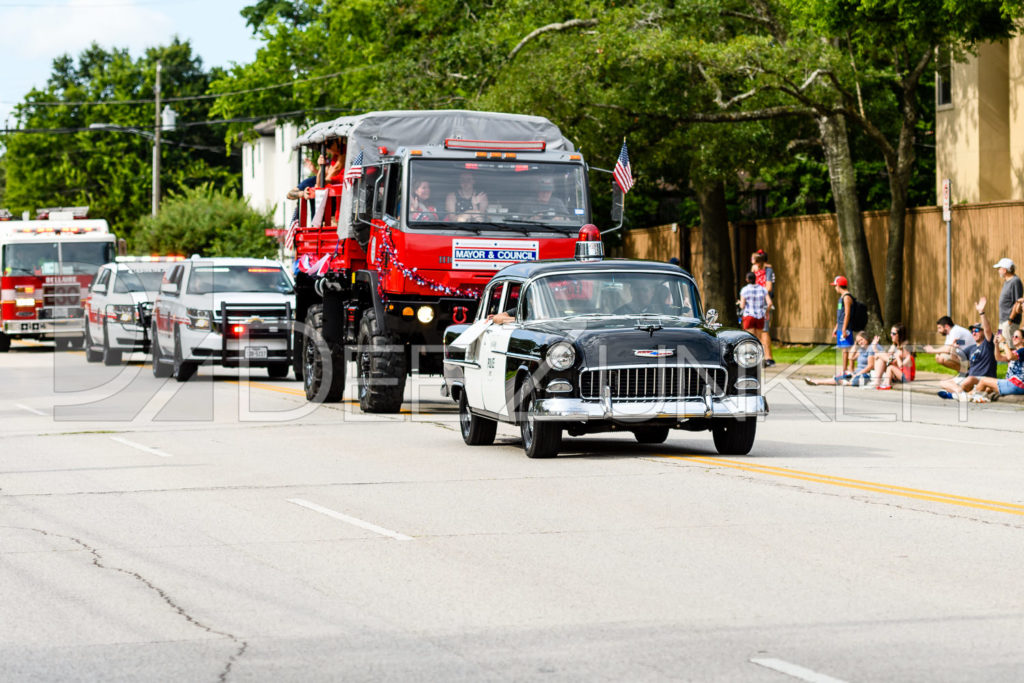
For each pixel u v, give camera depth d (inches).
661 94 1785.2
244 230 3366.1
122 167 5403.5
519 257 1130.0
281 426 1104.2
